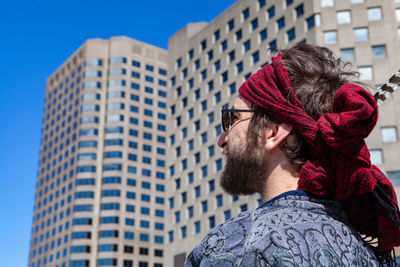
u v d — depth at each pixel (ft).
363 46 152.25
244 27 192.65
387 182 3.75
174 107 216.33
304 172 3.66
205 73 204.64
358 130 3.42
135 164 313.94
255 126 4.04
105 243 289.74
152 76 342.44
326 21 158.20
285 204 3.57
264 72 4.11
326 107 3.84
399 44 150.51
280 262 2.99
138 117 326.85
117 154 310.86
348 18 156.76
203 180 183.83
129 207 301.22
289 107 3.82
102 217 295.69
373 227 4.01
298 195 3.63
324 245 3.26
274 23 178.19
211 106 195.21
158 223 307.37
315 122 3.69
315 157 3.74
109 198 299.17
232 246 3.22
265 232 3.18
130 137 319.06
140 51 343.67
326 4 160.35
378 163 132.77
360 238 3.80
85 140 312.71
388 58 149.48
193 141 197.36
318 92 3.90
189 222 182.80
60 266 289.94
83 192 299.99
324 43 155.84
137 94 331.98
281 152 3.92
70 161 315.99
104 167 307.58
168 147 211.20
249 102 4.20
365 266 3.60
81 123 318.04
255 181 4.04
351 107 3.51
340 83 4.00
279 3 178.70
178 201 193.47
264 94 3.96
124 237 293.43
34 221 329.72
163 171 322.34
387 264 4.00
